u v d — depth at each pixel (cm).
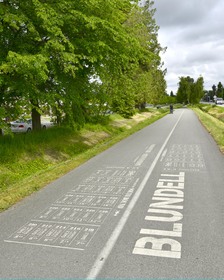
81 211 661
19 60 1095
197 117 4334
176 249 482
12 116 1433
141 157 1278
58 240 523
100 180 921
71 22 1412
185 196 747
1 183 1031
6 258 464
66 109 1614
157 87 5788
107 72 1834
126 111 3884
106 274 416
